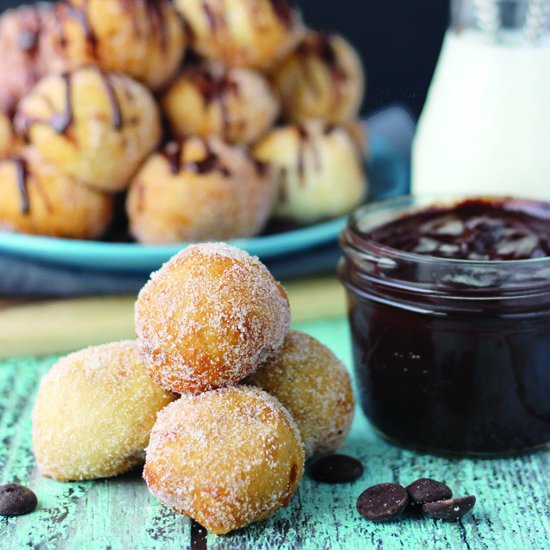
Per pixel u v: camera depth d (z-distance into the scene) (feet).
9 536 1.47
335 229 2.05
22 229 2.04
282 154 2.13
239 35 2.12
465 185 1.94
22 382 1.77
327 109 2.24
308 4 2.91
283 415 1.47
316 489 1.53
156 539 1.46
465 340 1.54
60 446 1.51
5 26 2.18
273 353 1.51
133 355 1.54
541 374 1.55
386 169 2.35
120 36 2.05
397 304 1.56
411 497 1.49
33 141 2.03
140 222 2.03
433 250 1.61
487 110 1.91
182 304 1.47
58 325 1.88
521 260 1.53
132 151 2.04
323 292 1.97
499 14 1.93
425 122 2.01
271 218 2.16
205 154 2.02
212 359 1.46
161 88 2.13
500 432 1.56
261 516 1.46
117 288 1.99
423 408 1.57
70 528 1.48
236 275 1.48
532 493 1.53
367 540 1.46
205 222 2.01
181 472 1.43
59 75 2.04
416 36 2.94
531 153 1.91
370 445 1.62
